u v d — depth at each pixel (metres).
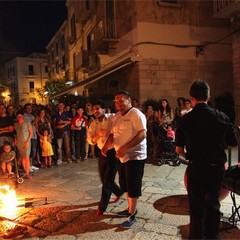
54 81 31.72
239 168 4.16
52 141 9.96
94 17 18.31
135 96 13.29
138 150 4.35
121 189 4.87
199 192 3.15
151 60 12.94
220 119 3.14
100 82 17.27
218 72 14.01
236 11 10.86
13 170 8.31
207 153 3.11
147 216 4.75
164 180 6.81
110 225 4.49
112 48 14.99
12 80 53.22
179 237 4.03
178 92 13.37
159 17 12.98
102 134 4.90
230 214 4.69
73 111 10.38
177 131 3.36
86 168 8.54
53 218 4.86
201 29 13.66
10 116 8.28
